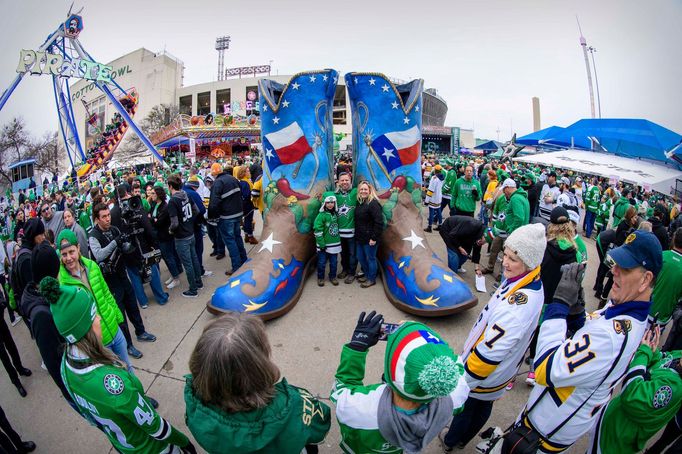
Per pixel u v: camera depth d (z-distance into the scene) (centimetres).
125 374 178
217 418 136
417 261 484
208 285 563
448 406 150
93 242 366
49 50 1927
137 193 477
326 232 529
